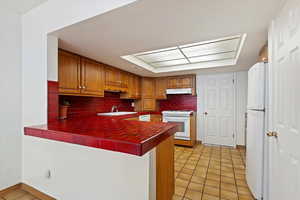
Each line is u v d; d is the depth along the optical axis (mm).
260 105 1596
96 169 1338
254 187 1709
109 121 1931
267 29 1583
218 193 1898
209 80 4148
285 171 1133
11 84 1828
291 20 1046
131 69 3514
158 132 1165
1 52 1741
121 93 3881
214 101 4098
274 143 1361
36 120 1767
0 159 1764
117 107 3863
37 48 1745
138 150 843
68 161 1495
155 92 4516
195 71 3773
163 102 4723
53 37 1742
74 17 1452
